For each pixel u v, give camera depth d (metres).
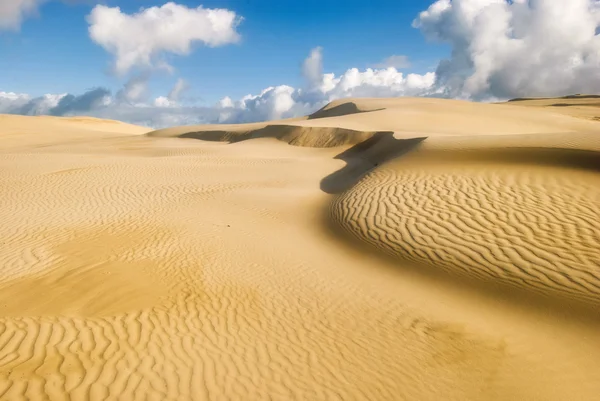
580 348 5.65
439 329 6.18
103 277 7.19
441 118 36.31
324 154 26.33
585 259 7.11
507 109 45.41
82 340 5.27
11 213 10.87
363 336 5.97
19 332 5.31
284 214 12.03
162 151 27.12
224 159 21.77
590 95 105.38
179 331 5.75
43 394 4.17
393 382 4.99
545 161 11.70
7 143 42.91
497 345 5.78
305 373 5.08
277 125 34.28
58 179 14.81
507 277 7.16
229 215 11.67
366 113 39.31
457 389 4.89
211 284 7.32
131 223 10.48
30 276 7.10
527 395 4.80
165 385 4.57
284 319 6.35
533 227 8.30
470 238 8.38
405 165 13.91
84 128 65.75
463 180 11.38
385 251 8.79
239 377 4.88
